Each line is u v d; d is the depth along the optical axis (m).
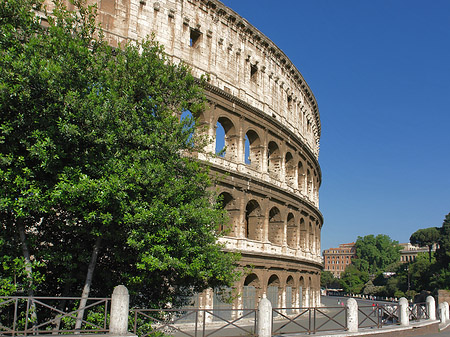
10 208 24.77
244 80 63.47
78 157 26.34
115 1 50.31
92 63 27.92
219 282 34.09
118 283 30.72
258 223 63.06
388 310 47.78
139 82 30.44
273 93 70.12
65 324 27.78
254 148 65.69
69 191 24.44
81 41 27.17
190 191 31.30
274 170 70.31
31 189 24.86
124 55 32.34
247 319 57.50
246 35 65.06
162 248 27.55
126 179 26.92
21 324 26.06
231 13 61.31
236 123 60.66
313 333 32.53
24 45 26.59
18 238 28.08
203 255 30.47
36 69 24.02
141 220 26.55
